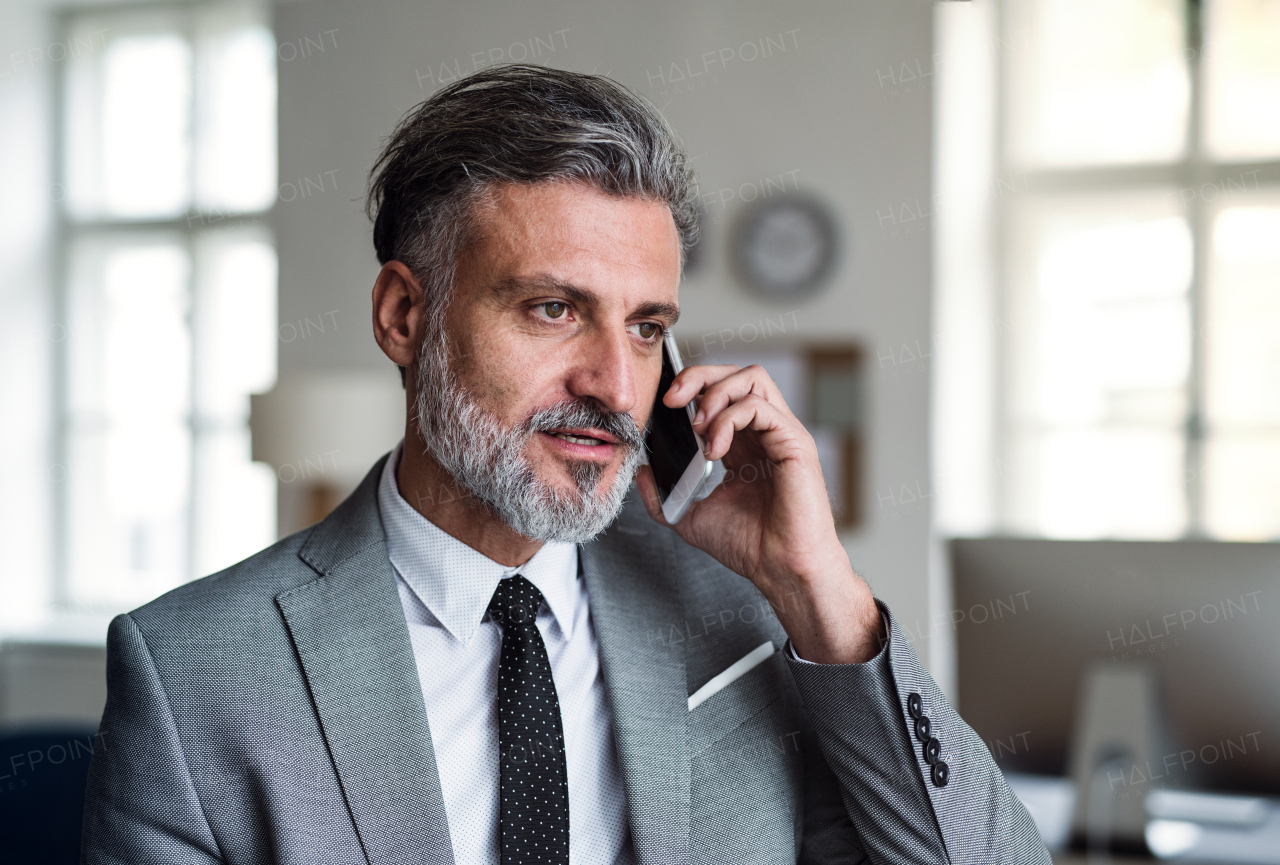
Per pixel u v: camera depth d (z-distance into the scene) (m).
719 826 1.13
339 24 5.04
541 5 4.77
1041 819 2.07
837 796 1.22
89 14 5.66
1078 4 4.61
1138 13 4.55
